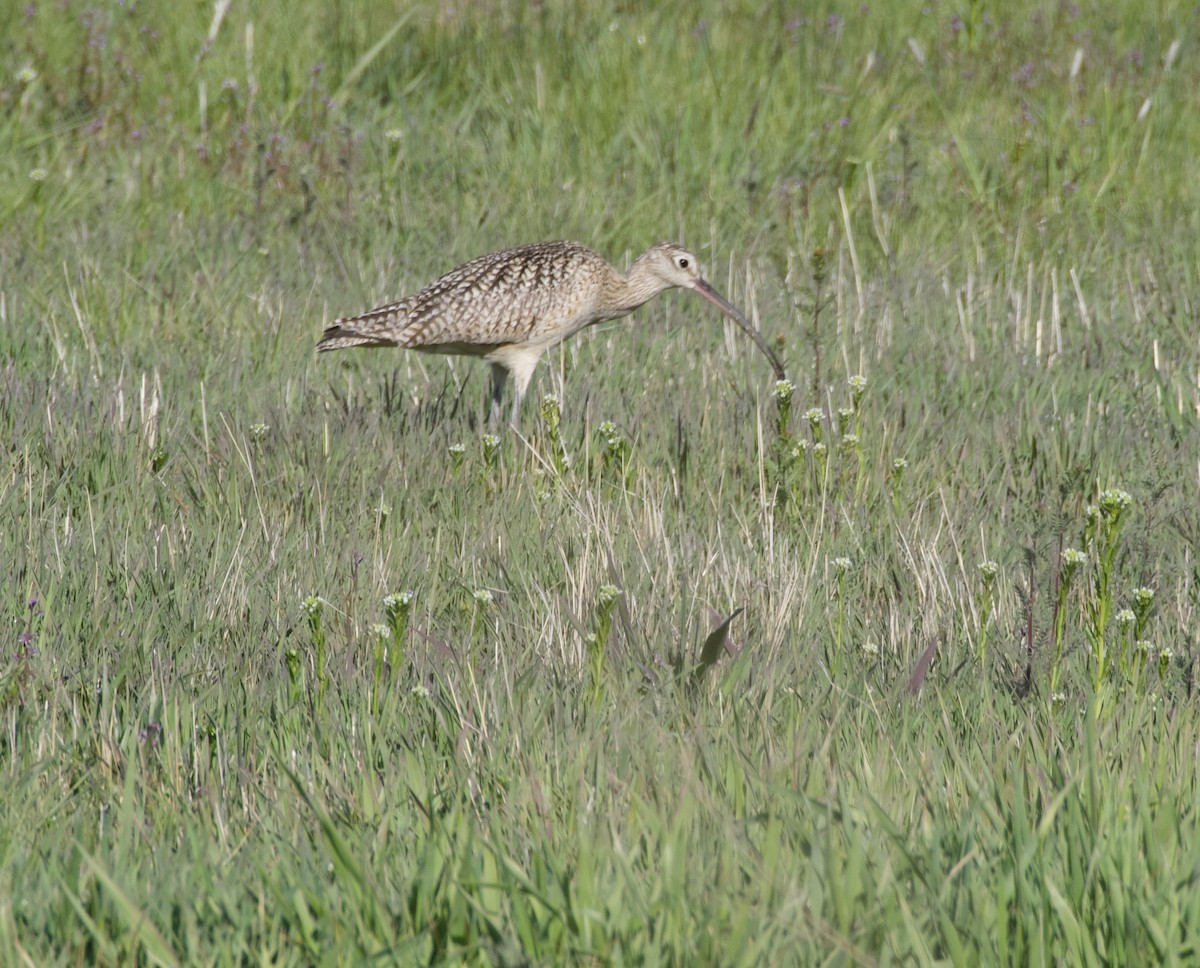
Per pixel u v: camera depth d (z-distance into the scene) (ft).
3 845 19.36
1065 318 52.03
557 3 81.76
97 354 43.96
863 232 61.31
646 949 16.33
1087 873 18.21
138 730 23.09
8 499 33.06
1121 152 67.72
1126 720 23.44
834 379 45.14
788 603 28.78
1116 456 38.83
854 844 17.94
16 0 74.38
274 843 19.72
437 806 20.85
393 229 58.80
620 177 64.64
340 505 34.78
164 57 72.38
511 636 28.07
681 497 36.29
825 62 75.51
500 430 40.98
